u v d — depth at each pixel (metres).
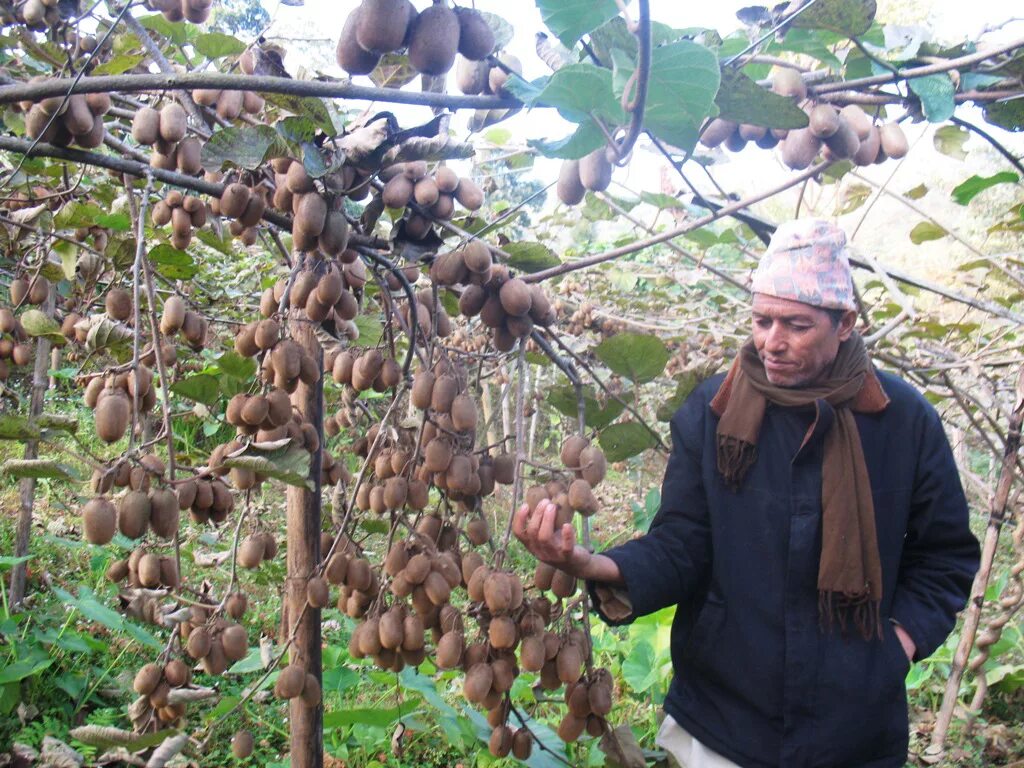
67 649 3.77
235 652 1.95
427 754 3.46
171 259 2.42
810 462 1.93
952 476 1.98
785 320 1.83
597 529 6.50
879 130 1.71
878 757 1.92
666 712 2.12
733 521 1.97
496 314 1.88
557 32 1.21
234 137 1.62
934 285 2.60
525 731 2.07
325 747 3.34
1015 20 1.61
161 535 1.57
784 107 1.35
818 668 1.88
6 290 3.75
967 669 3.70
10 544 4.80
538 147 1.34
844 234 1.86
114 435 1.58
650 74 1.16
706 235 3.04
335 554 1.93
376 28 1.13
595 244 5.54
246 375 2.21
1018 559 3.58
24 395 5.87
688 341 4.31
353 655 1.92
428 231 1.90
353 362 2.06
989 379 3.75
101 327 2.18
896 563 1.94
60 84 1.29
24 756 2.49
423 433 1.94
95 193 2.88
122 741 1.77
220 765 3.23
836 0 1.45
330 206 1.69
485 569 1.76
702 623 2.00
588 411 2.24
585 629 1.89
